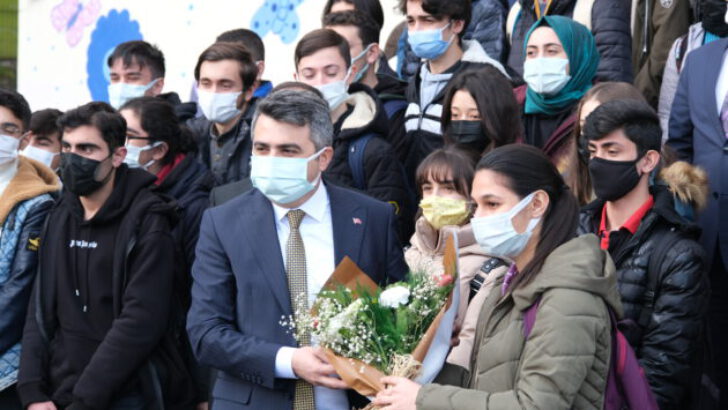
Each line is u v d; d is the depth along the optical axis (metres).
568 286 5.35
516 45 11.20
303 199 6.77
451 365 6.38
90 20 20.16
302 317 6.14
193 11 17.19
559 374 5.18
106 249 8.05
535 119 9.78
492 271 7.02
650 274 7.02
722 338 8.91
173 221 8.30
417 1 10.09
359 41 10.59
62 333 8.12
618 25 10.29
